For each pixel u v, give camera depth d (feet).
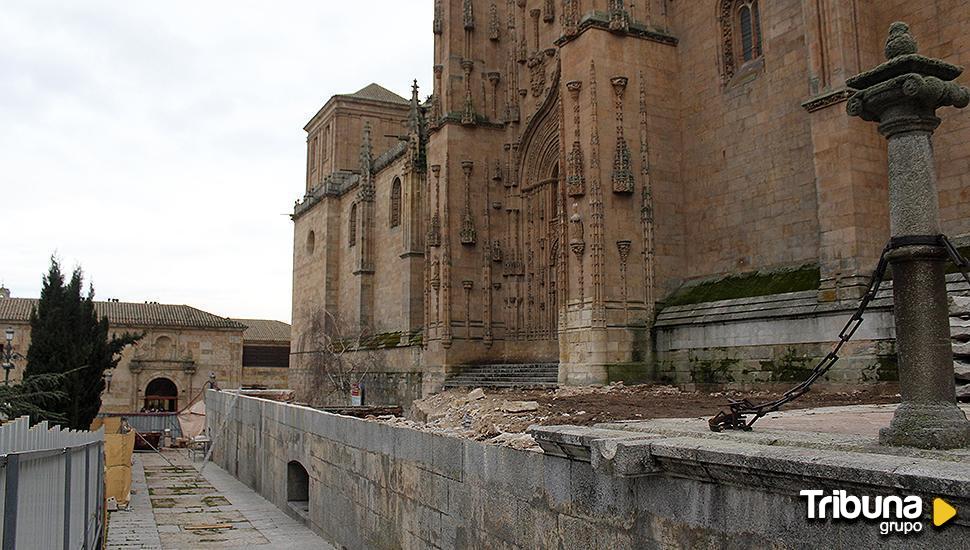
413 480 48.19
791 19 91.61
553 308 136.05
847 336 27.09
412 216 181.57
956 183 74.69
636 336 100.32
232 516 81.00
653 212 103.55
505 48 150.51
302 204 271.49
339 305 237.45
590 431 31.42
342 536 62.18
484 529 39.14
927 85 23.89
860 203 76.48
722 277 98.43
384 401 183.32
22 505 23.77
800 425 33.99
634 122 104.12
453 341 142.61
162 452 159.22
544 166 140.26
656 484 27.20
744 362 87.71
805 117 89.20
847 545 20.35
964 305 56.65
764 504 22.93
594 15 103.40
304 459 75.87
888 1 79.92
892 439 23.50
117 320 273.95
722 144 100.42
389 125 259.60
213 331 286.66
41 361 128.06
